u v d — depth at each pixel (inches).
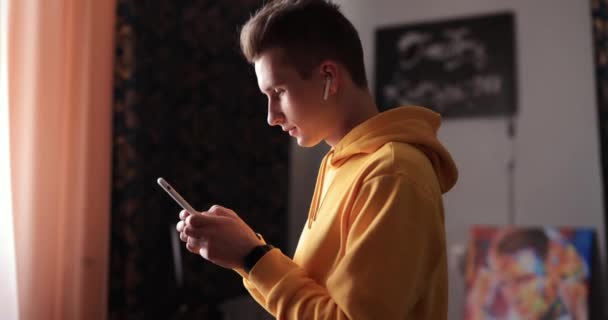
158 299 95.7
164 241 98.2
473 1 106.0
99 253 80.6
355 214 30.5
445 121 106.0
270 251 31.1
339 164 35.8
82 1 79.7
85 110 78.7
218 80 109.3
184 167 103.4
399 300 27.2
